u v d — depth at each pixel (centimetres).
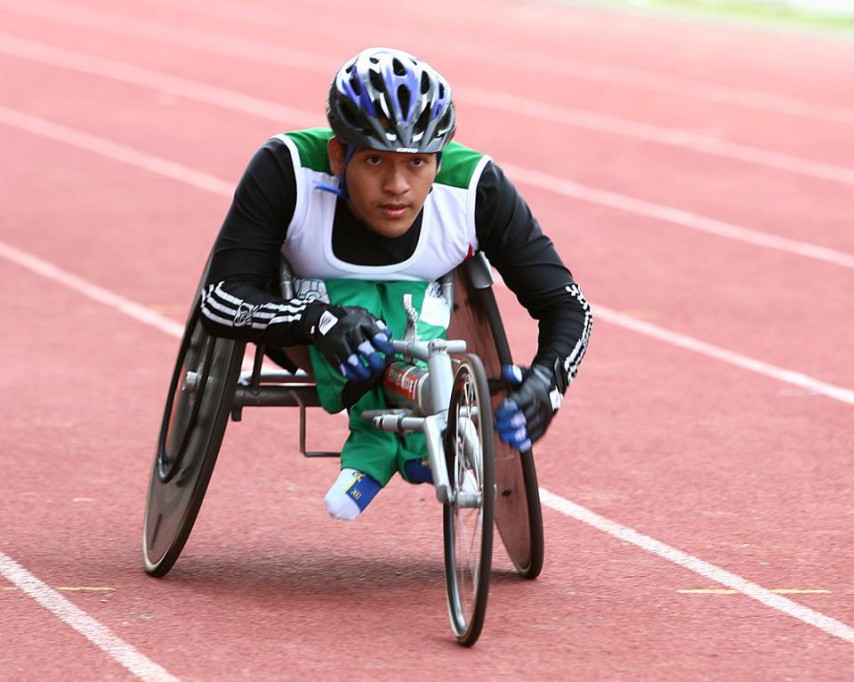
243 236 1419
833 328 2758
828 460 2003
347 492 1420
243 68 6291
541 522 1502
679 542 1673
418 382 1397
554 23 7806
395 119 1338
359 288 1453
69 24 7462
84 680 1263
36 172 4234
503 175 1461
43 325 2706
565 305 1456
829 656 1343
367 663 1303
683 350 2591
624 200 3975
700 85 5956
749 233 3603
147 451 2006
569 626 1407
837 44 7125
